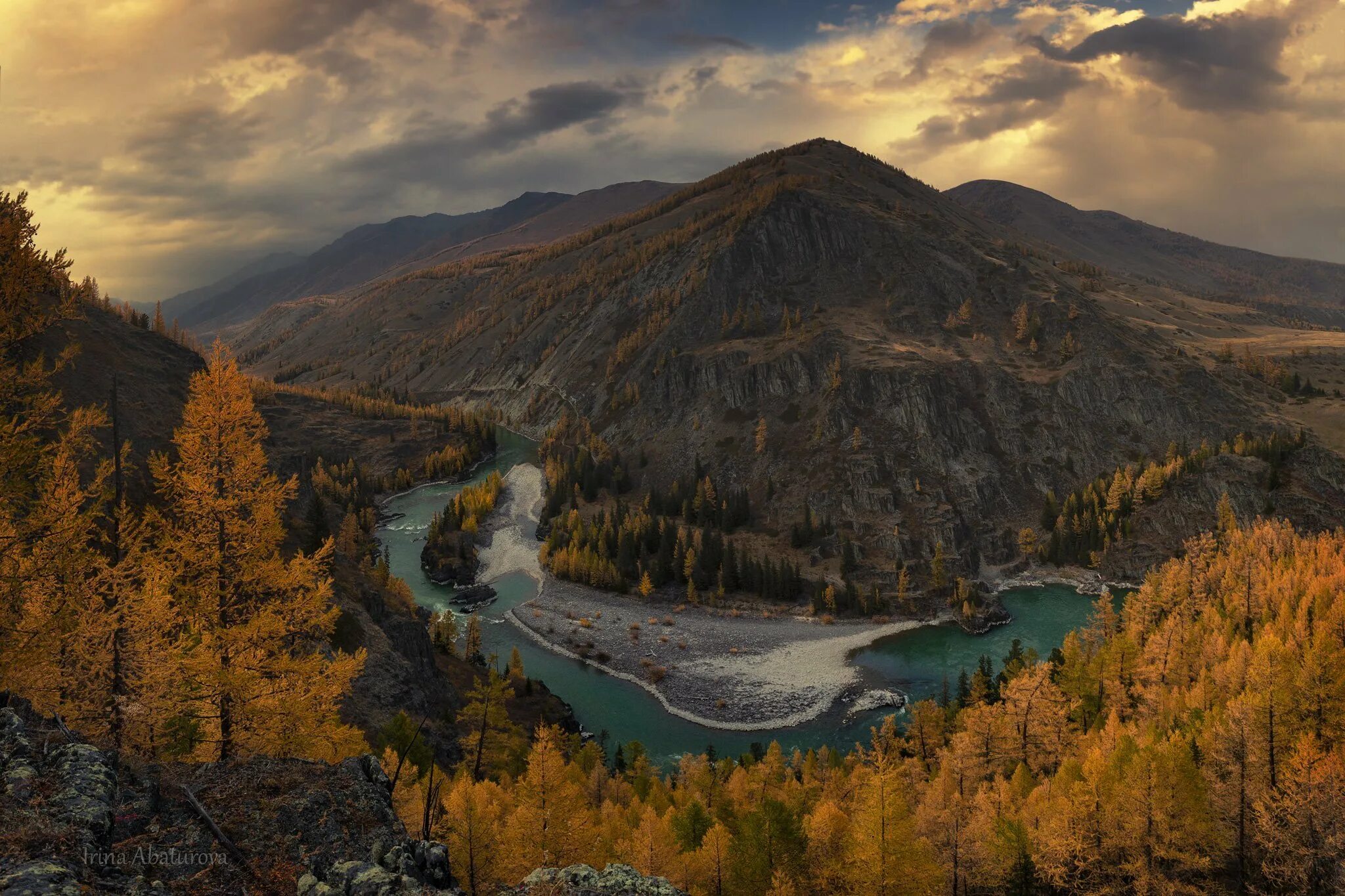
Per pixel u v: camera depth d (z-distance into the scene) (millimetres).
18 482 21188
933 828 44375
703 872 40719
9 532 21094
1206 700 64500
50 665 22406
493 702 58625
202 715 23969
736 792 58781
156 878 15523
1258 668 55875
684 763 71250
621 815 50531
